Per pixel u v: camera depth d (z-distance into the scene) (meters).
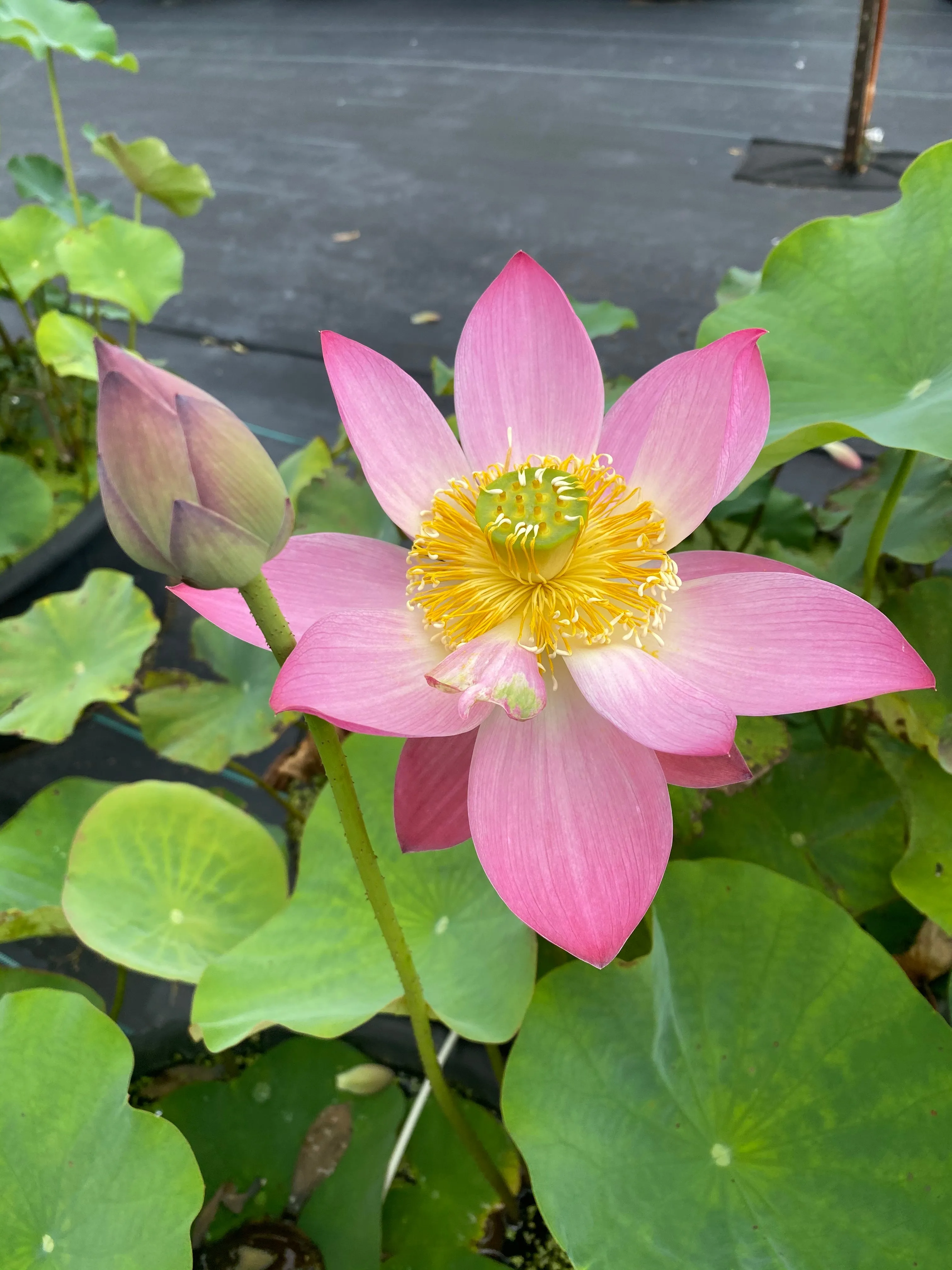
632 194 1.31
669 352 1.04
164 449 0.21
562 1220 0.30
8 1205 0.32
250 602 0.24
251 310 1.22
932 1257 0.28
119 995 0.51
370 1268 0.38
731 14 1.79
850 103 1.21
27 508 0.76
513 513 0.31
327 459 0.63
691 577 0.32
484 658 0.26
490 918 0.38
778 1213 0.30
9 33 0.77
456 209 1.37
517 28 1.90
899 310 0.39
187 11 2.27
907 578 0.51
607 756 0.28
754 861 0.42
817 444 0.38
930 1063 0.31
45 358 0.73
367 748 0.43
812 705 0.26
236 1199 0.41
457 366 0.35
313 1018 0.35
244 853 0.45
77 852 0.44
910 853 0.37
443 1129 0.43
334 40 2.00
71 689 0.57
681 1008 0.33
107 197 1.54
